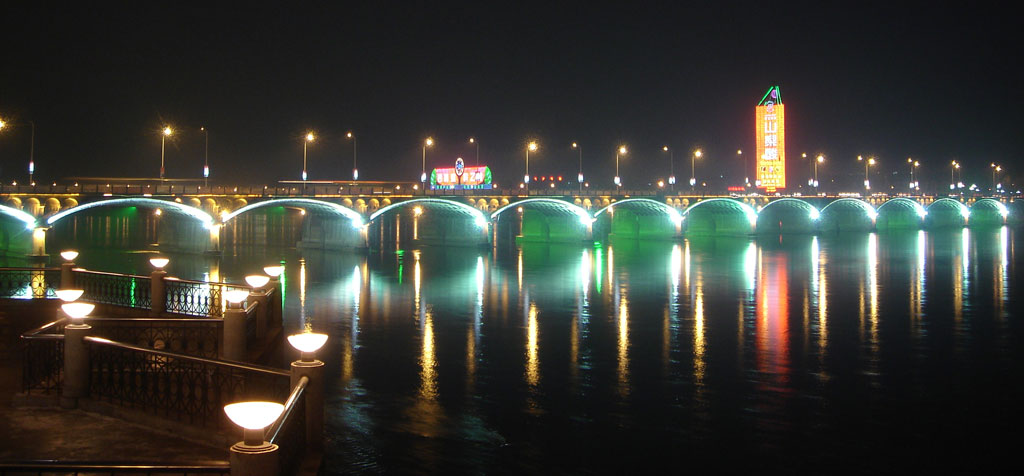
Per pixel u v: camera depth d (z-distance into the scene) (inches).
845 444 1167.6
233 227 5452.8
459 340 1914.4
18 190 3321.9
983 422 1270.9
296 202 3966.5
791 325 2123.5
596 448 1138.7
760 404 1364.4
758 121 7445.9
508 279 3198.8
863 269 3565.5
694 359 1706.4
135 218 4955.7
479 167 5438.0
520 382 1502.2
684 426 1242.6
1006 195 7864.2
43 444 662.5
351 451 1104.2
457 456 1093.8
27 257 3316.9
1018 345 1850.4
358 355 1736.0
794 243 5310.0
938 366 1646.2
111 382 762.2
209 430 681.0
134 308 1151.0
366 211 4276.6
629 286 2972.4
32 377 772.0
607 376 1555.1
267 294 1080.8
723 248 4869.6
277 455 475.8
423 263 3875.5
